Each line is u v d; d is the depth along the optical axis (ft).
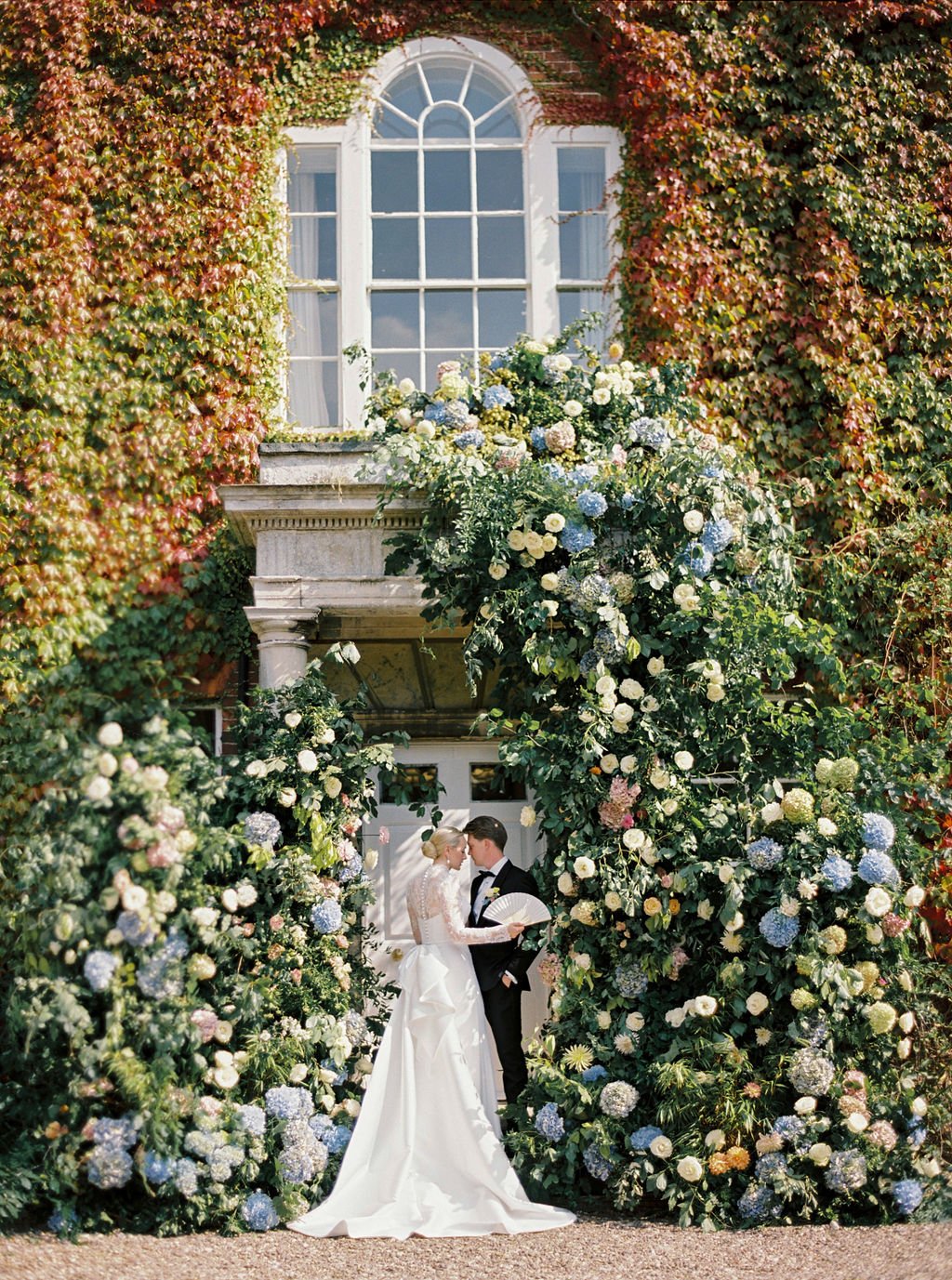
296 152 26.37
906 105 26.40
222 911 18.43
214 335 24.67
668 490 20.56
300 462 22.58
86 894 16.63
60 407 23.91
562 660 20.36
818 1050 17.46
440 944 19.16
